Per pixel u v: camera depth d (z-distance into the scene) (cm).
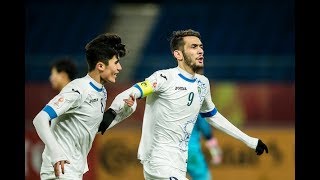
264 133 3669
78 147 1811
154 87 1906
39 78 4603
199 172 2745
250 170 3616
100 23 6012
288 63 4897
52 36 5822
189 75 1977
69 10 6062
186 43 1961
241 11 6100
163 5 6234
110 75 1834
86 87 1795
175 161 1947
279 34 5859
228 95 3884
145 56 5372
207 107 2091
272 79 4881
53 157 1658
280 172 3634
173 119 1945
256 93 3897
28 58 4653
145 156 1970
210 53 5750
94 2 6172
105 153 3512
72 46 5788
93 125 1822
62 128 1791
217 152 2973
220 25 5972
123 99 1856
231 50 5750
